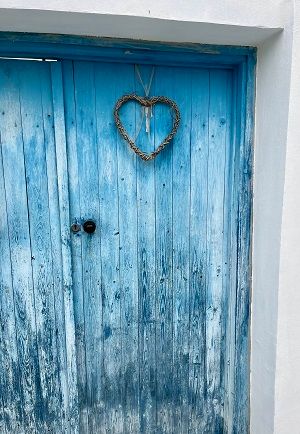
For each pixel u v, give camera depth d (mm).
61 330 1965
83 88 1822
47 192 1852
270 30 1621
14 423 2021
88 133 1855
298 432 1933
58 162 1815
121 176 1913
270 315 1841
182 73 1893
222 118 1953
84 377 2043
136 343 2068
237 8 1564
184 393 2160
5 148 1794
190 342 2115
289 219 1721
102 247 1950
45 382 2002
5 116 1775
